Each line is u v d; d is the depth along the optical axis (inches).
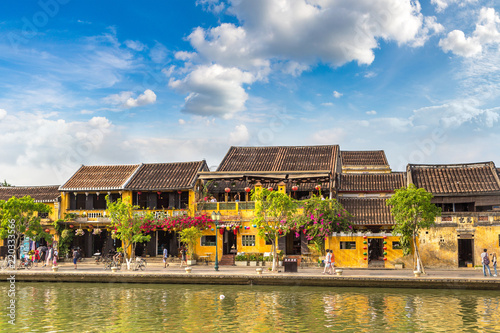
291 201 1403.8
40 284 1263.5
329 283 1179.9
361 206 1576.0
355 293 1090.7
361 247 1485.0
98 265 1577.3
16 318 870.4
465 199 1529.3
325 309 925.8
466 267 1439.5
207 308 941.2
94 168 1883.6
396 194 1310.3
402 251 1466.5
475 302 985.5
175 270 1385.3
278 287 1176.8
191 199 1684.3
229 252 1672.0
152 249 1674.5
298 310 918.4
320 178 1624.0
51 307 961.5
